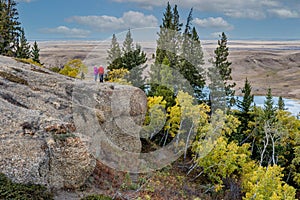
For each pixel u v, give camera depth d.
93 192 13.05
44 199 10.93
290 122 33.81
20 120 14.03
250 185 17.48
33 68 24.61
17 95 16.95
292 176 30.88
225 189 20.86
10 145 12.34
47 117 15.11
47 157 12.60
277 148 31.03
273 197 15.32
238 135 32.09
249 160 24.48
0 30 46.03
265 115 33.12
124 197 13.05
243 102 35.78
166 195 15.40
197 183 19.58
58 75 24.02
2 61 24.34
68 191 12.60
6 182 10.70
